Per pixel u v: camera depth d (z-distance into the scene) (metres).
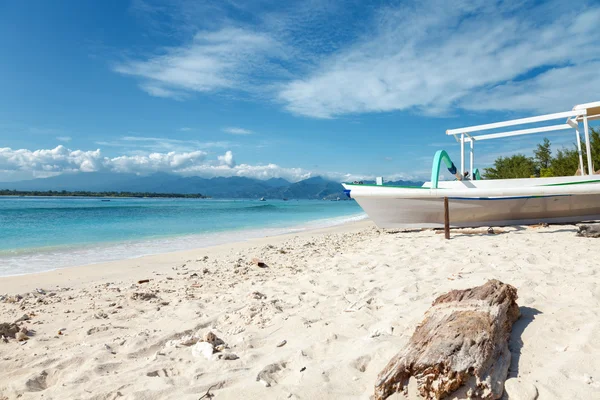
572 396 2.05
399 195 9.59
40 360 3.09
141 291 5.44
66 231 14.84
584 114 10.21
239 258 8.19
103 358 3.08
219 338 3.42
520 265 5.32
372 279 5.29
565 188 7.87
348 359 2.70
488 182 10.73
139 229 16.16
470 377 2.09
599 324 2.89
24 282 6.25
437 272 5.35
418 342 2.38
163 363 2.93
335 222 20.98
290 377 2.60
